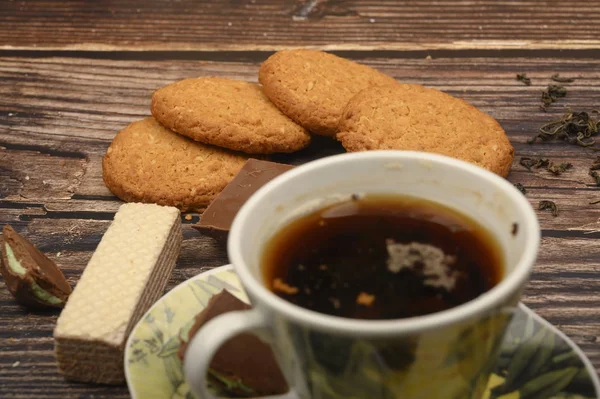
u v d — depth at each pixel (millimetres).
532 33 568
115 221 420
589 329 394
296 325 312
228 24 582
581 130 491
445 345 313
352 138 459
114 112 513
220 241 429
